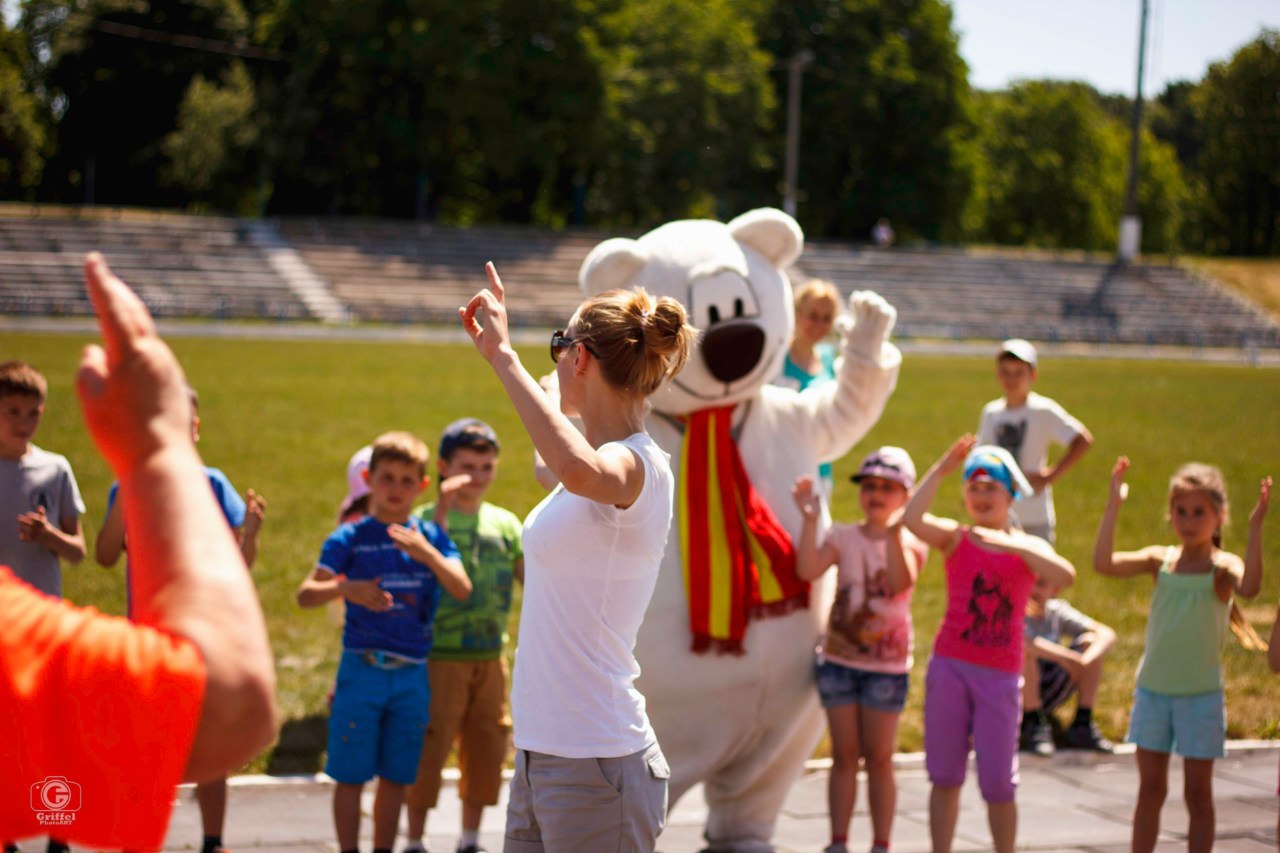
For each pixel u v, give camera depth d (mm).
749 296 6738
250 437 21344
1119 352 57594
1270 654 6145
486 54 63156
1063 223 93688
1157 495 18891
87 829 1460
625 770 4012
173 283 52625
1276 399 35438
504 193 71500
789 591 6512
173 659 1476
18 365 6355
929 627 11352
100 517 14555
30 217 55812
